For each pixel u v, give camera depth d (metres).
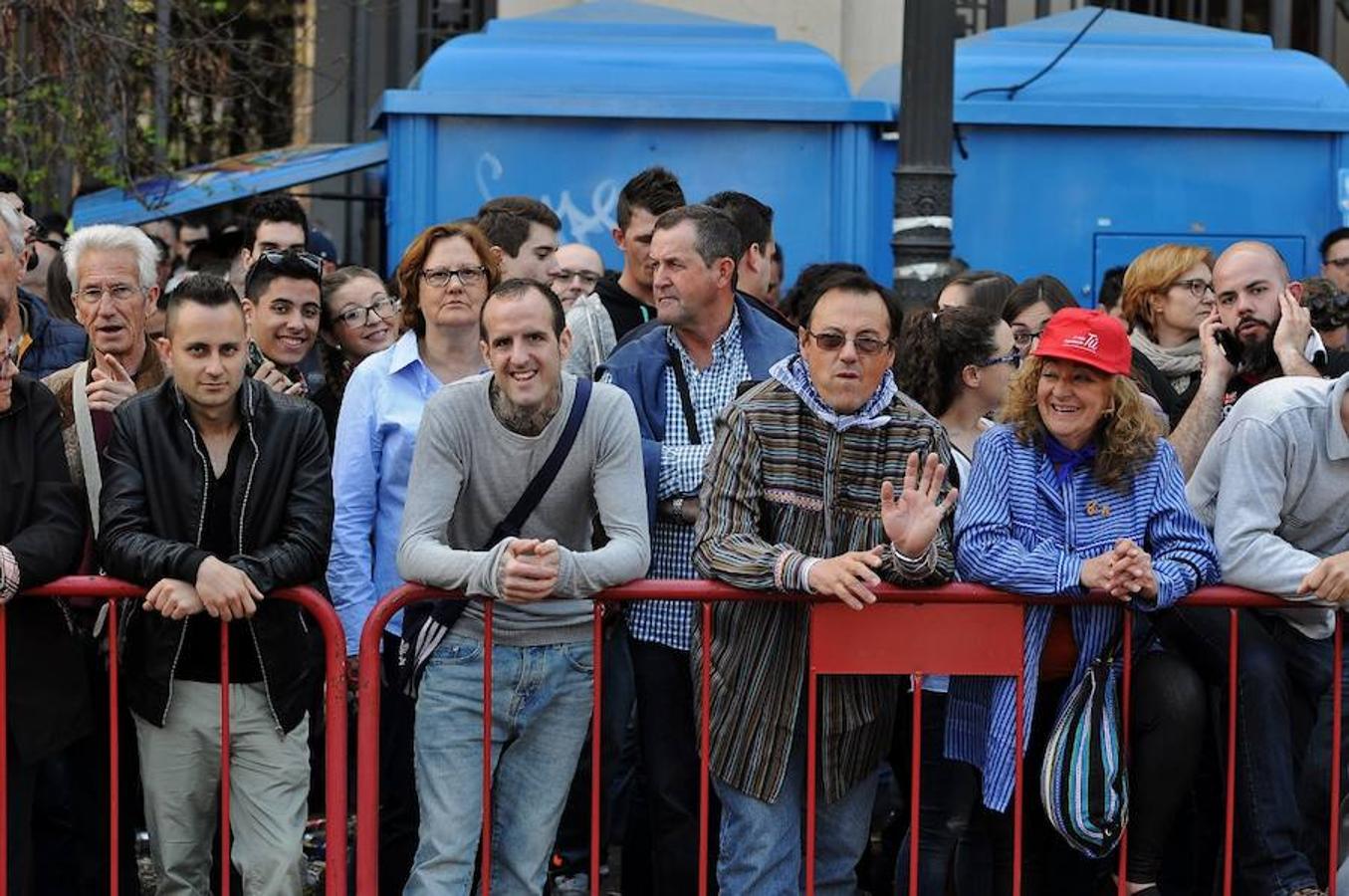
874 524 8.86
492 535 8.94
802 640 8.89
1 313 8.80
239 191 17.17
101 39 16.64
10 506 8.73
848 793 9.11
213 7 17.95
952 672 8.88
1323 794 9.43
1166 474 8.97
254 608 8.68
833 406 8.84
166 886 9.12
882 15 21.56
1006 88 17.62
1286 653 9.60
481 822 8.95
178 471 8.85
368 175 19.42
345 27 21.00
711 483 8.89
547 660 8.96
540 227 12.41
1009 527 8.91
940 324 10.45
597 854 8.98
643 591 8.77
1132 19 18.48
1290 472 9.16
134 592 8.77
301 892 9.11
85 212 17.03
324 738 10.84
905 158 13.34
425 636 8.93
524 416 8.77
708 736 8.93
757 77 17.31
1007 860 9.29
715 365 9.79
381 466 10.02
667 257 9.62
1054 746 8.91
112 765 8.82
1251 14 21.78
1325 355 10.62
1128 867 9.10
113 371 9.91
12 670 8.79
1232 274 10.59
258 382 9.06
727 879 8.98
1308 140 17.78
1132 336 12.32
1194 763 9.02
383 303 11.55
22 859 8.98
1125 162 17.70
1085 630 9.01
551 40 17.41
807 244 17.33
